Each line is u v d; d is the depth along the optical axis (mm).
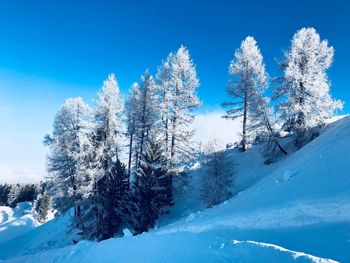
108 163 39844
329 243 8266
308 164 19875
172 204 32594
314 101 33688
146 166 32125
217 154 30047
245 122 41312
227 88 41625
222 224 14398
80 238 35562
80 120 41500
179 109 37625
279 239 9891
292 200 13859
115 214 34125
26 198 126938
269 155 35750
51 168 41000
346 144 18969
